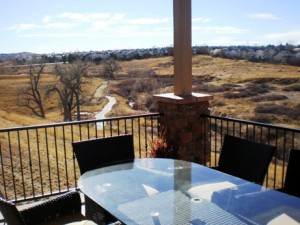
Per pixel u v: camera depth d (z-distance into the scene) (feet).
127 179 8.33
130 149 10.26
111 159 9.91
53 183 24.84
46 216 7.46
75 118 86.69
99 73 99.09
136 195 7.34
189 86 14.85
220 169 9.58
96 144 9.75
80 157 9.43
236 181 8.05
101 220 8.13
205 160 15.01
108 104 87.30
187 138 14.51
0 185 23.49
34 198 12.46
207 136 14.92
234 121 12.36
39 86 88.79
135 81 89.25
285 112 35.96
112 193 7.49
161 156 14.38
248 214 6.31
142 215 6.37
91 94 94.12
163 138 15.15
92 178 8.46
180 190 7.52
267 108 38.73
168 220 6.12
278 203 6.77
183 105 14.21
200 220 6.08
